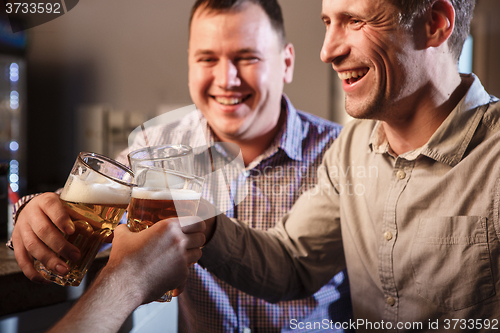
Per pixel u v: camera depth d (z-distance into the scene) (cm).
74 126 218
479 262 72
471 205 73
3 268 72
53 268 57
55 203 60
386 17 69
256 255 84
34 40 210
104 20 204
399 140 81
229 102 116
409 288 80
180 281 57
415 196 79
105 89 209
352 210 88
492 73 124
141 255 52
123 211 59
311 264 91
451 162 75
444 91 75
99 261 81
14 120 214
